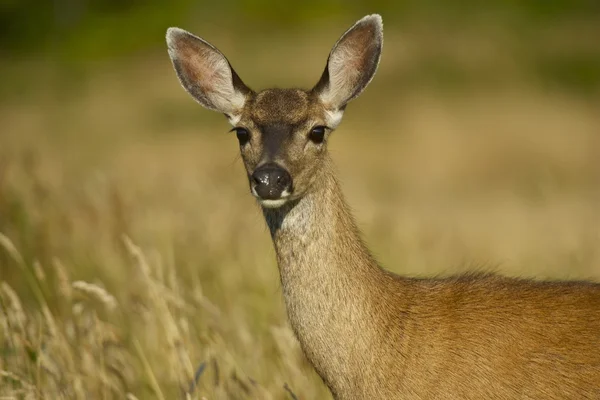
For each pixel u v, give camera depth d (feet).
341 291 27.32
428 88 139.33
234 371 31.89
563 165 101.65
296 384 32.99
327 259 27.43
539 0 191.42
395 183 91.04
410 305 27.48
